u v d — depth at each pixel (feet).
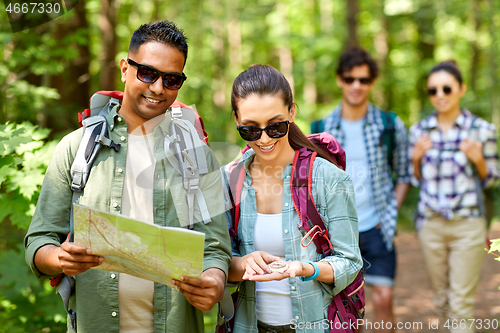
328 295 6.33
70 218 5.79
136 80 5.75
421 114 35.91
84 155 5.75
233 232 6.68
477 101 39.06
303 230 6.24
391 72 41.78
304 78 39.11
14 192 9.37
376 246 10.93
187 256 4.81
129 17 33.94
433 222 12.34
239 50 51.93
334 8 43.37
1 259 11.12
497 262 21.27
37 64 16.66
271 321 6.44
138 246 4.88
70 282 5.95
